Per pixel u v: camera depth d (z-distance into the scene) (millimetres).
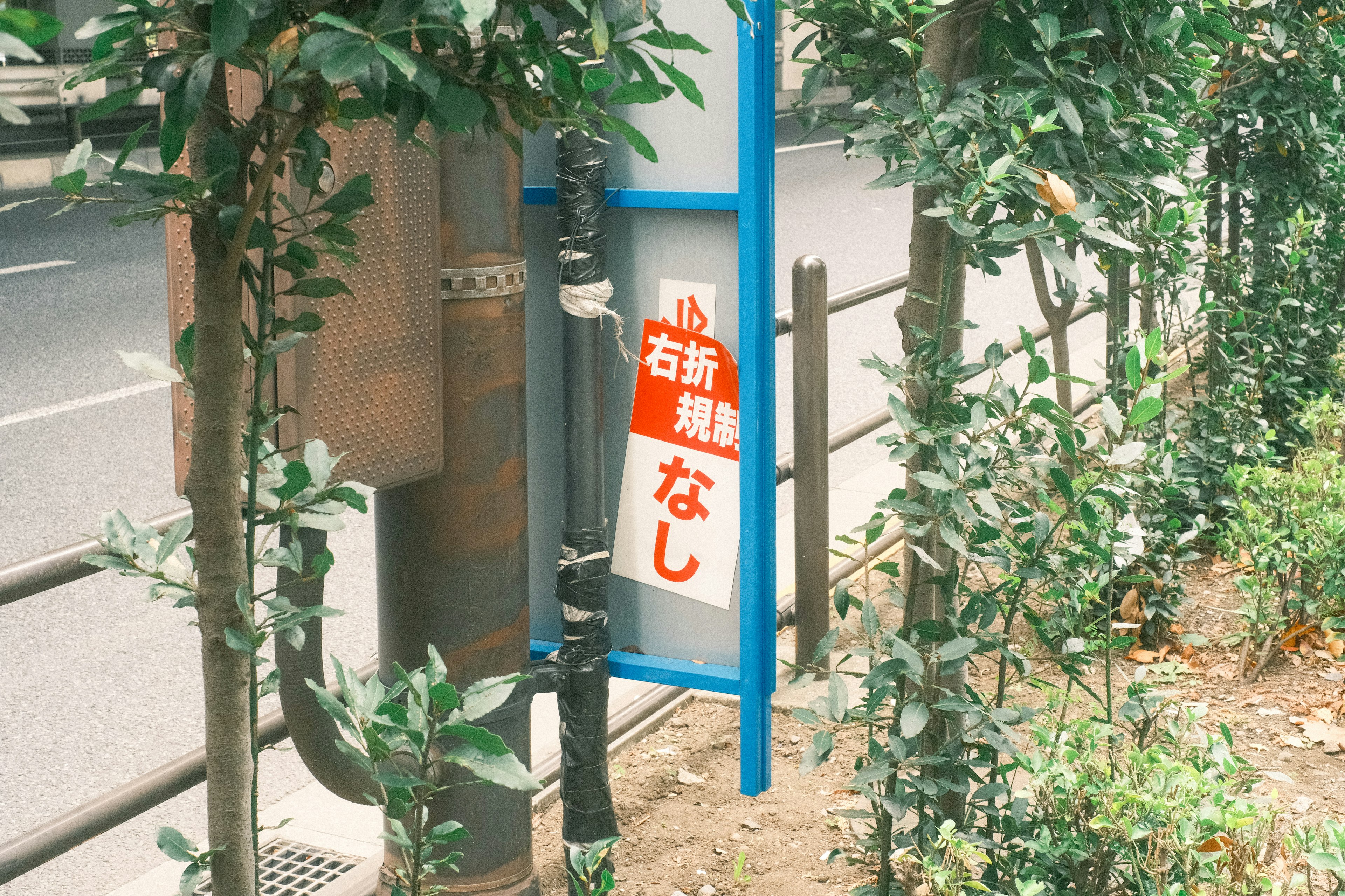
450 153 2273
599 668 2758
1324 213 5098
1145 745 2496
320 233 1323
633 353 2895
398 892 1533
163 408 6973
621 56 1181
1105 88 2195
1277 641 3895
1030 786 2250
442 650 2447
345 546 5262
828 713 2285
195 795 3584
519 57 1213
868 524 2205
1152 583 3873
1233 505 4117
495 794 2508
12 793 3488
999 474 2273
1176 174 2855
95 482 5840
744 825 3123
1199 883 2047
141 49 1095
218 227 1205
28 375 7504
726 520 2867
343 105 1186
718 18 2645
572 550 2732
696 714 3781
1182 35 2387
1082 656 2344
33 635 4504
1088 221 2227
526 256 2908
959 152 2213
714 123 2699
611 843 2211
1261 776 3143
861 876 2842
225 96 1227
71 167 1089
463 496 2393
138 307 9141
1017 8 2379
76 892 3098
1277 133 4836
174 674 4227
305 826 3236
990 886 2252
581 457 2709
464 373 2359
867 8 2406
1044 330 5883
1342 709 3527
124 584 4980
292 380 2055
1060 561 2363
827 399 3676
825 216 13180
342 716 1342
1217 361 4652
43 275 10117
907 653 2088
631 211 2826
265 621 1354
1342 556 3729
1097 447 2303
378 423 2207
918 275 2432
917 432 2133
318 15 968
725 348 2799
